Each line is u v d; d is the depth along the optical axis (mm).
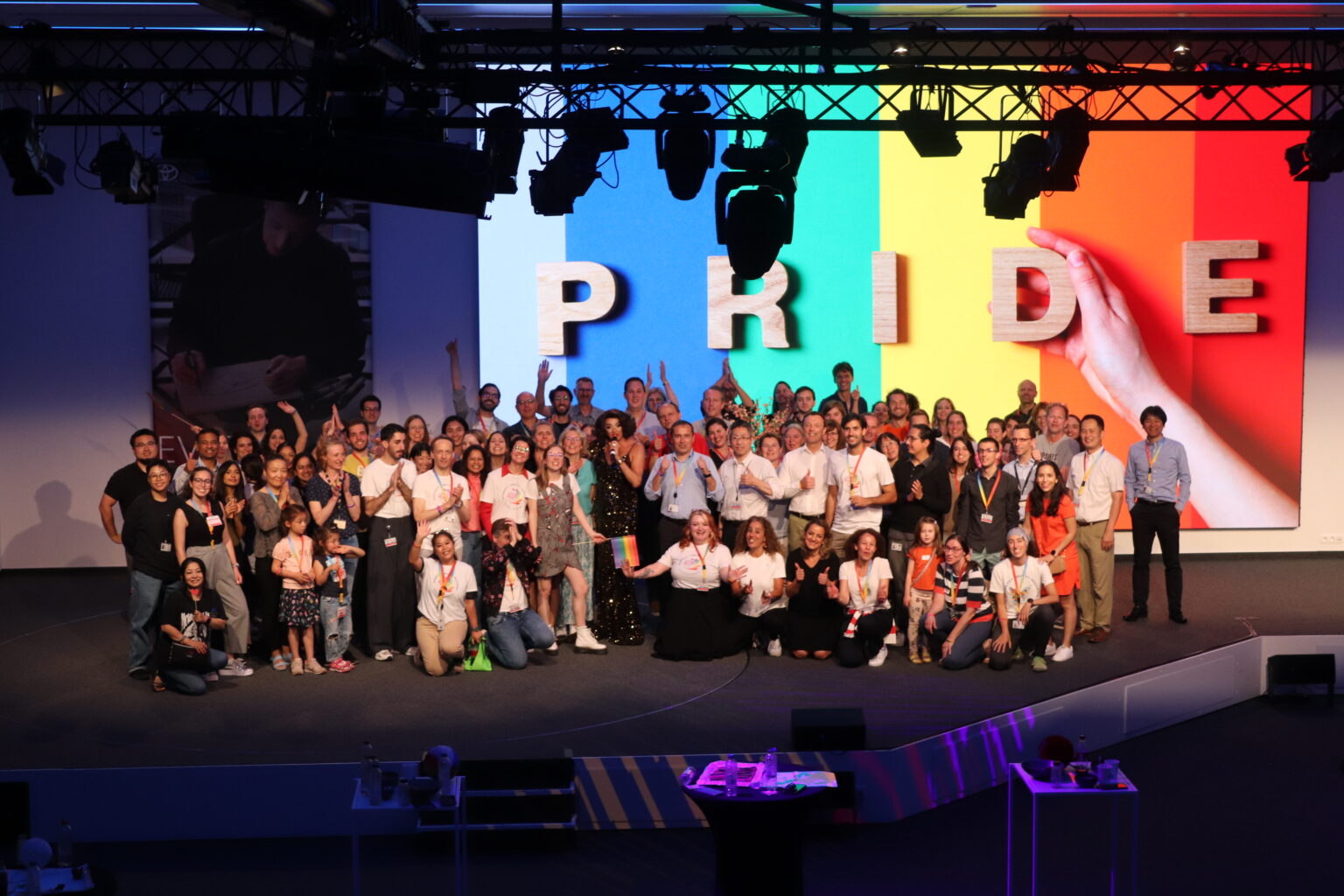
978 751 8281
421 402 12641
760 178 8586
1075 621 9727
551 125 8688
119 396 12547
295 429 12555
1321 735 9188
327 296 12477
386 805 6762
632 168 12445
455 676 9273
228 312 12422
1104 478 9906
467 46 9508
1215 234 12453
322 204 8359
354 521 9523
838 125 8914
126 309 12469
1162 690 9328
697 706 8625
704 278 12531
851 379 12031
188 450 12516
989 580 9609
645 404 12000
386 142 7883
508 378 12594
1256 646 9953
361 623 10172
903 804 7918
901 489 9914
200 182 8062
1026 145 8961
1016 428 10172
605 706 8617
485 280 12484
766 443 10109
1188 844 7473
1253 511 12727
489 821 7438
